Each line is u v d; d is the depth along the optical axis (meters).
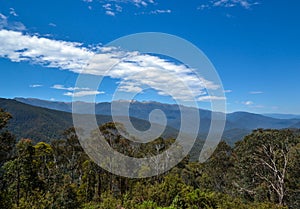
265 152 22.09
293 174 20.67
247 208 11.77
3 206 12.13
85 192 19.72
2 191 12.62
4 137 15.10
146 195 13.27
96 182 20.38
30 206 12.99
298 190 20.09
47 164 20.84
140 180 17.16
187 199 10.88
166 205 12.04
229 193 24.25
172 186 12.70
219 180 25.97
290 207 20.28
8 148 15.42
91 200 17.88
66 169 23.97
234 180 24.86
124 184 18.84
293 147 21.23
